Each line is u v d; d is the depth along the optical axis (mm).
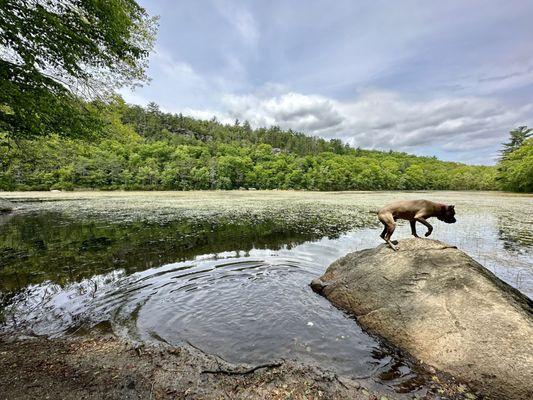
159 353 3953
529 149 52125
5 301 5789
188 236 12422
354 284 5621
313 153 118000
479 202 30641
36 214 19812
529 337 3465
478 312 3947
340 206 25719
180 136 115938
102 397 3080
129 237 12242
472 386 3330
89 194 44469
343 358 3943
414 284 4836
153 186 61969
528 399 3070
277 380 3414
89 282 6938
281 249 10188
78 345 4148
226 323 4914
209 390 3234
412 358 3918
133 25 8609
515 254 9266
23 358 3768
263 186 76188
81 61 7727
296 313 5316
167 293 6242
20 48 6090
